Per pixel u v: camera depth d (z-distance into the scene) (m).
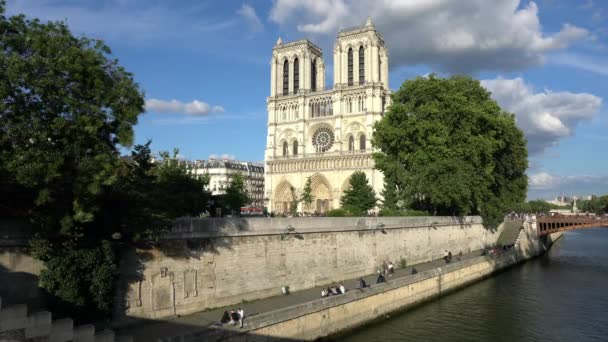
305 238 49.75
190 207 54.56
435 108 77.06
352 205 110.75
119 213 31.89
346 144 145.12
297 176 149.25
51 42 26.83
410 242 70.00
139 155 35.25
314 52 162.38
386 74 152.62
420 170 75.81
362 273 58.50
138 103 30.33
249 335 33.38
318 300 39.66
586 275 76.69
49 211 27.83
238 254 42.22
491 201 95.06
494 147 81.00
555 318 49.84
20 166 24.61
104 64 29.94
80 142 27.23
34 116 25.39
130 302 34.06
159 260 36.06
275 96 157.12
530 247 102.00
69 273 29.16
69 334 24.52
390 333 43.84
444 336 43.41
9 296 27.98
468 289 64.88
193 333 30.09
